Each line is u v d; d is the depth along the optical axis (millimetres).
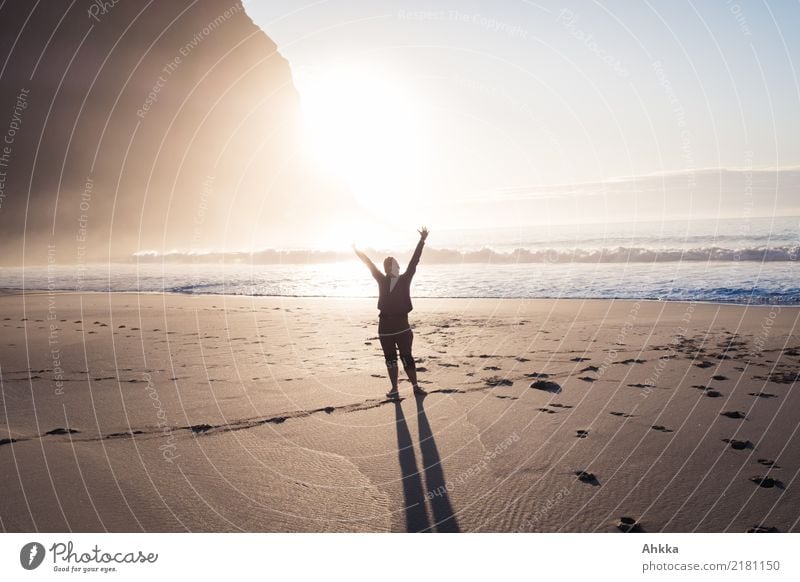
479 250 26953
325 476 4902
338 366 8812
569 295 15961
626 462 5020
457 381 7781
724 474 4727
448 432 5867
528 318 12711
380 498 4512
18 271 31516
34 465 5109
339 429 6027
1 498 4500
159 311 15430
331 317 14000
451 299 16359
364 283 21656
